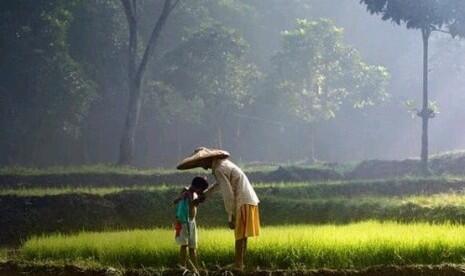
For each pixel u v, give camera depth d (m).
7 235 25.91
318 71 51.53
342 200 27.12
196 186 15.01
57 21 48.22
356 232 16.88
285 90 52.28
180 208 14.90
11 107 49.19
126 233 18.92
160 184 37.47
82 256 16.81
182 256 14.82
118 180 37.28
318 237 16.03
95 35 54.72
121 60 55.62
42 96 48.16
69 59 48.66
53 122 48.91
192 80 53.44
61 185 36.12
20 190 31.23
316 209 27.20
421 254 15.30
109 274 15.05
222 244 15.98
